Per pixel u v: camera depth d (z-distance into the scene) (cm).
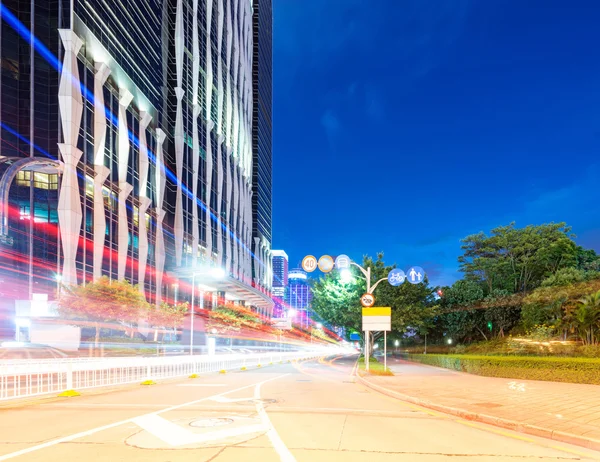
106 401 1322
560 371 2030
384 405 1288
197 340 6825
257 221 12631
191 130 7694
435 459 683
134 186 5862
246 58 11650
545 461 683
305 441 788
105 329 4878
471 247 6488
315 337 15112
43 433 845
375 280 4241
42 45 4659
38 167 2762
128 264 5591
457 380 2108
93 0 5119
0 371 1351
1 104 4444
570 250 5709
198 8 8425
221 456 678
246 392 1588
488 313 5016
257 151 13000
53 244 4441
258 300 9306
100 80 5138
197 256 7575
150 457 670
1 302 4138
